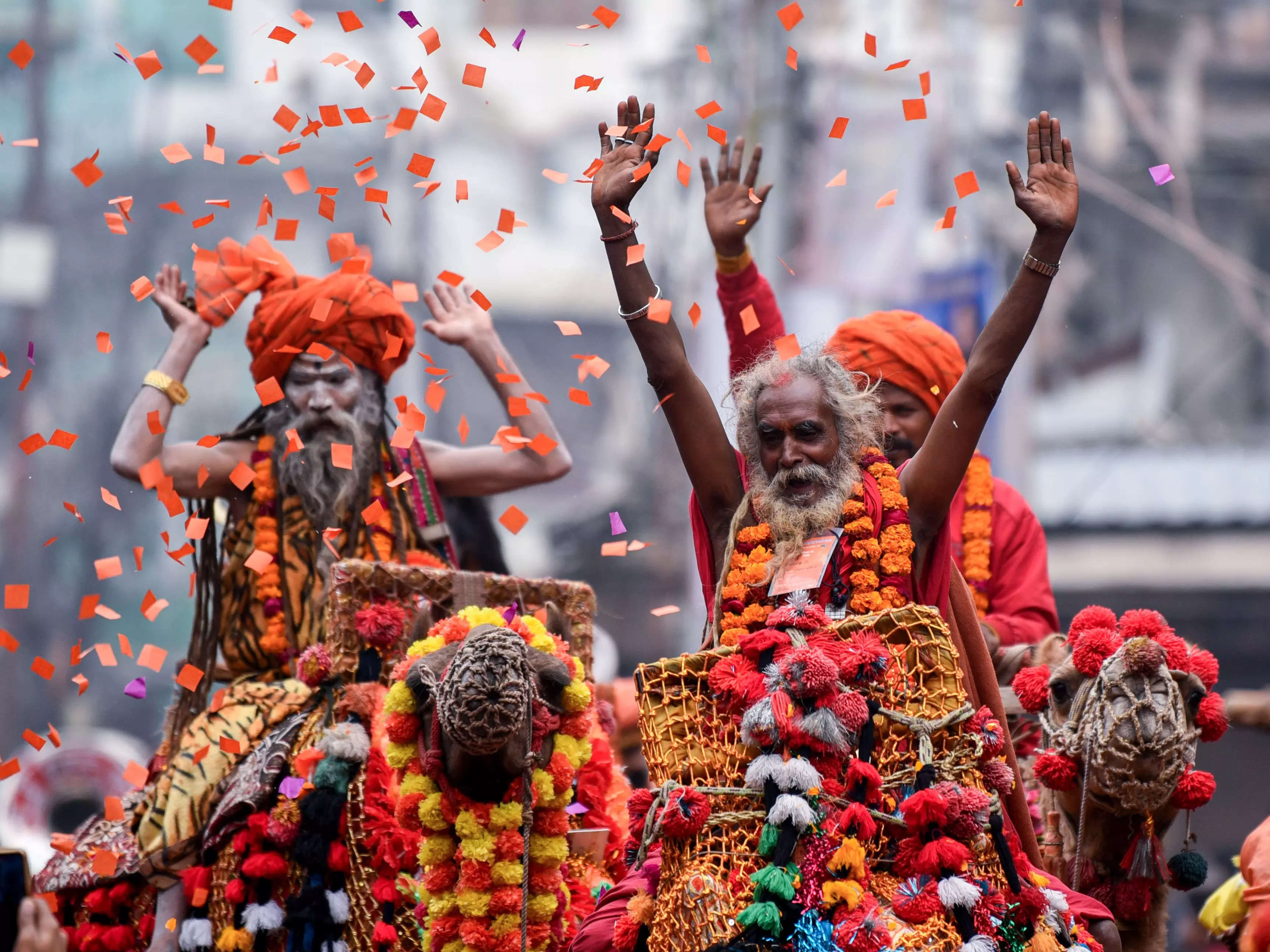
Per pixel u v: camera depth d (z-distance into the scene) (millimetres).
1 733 100125
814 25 77250
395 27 116938
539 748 15234
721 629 15938
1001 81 88562
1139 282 90625
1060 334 89688
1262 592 80188
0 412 106375
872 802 14602
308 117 19797
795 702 14617
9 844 43562
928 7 81500
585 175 16484
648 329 16141
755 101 74375
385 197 20203
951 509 19594
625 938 14992
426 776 15148
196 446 20562
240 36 114375
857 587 15555
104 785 44906
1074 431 87375
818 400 15844
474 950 14906
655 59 118625
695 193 81000
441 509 20922
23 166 109312
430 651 15734
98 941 18547
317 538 19734
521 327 118438
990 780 15203
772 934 13875
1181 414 88438
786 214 74312
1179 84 92125
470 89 122062
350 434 20078
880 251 74375
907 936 14109
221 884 17719
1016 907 14844
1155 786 16000
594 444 114688
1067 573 81250
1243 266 91062
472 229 120750
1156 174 15633
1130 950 17141
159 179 109500
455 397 103750
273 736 18031
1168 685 16016
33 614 102375
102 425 107438
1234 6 92188
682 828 14523
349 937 17078
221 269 21000
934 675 15141
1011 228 81688
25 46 17125
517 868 15008
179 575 105500
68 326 108312
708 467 16281
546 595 19094
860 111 75625
